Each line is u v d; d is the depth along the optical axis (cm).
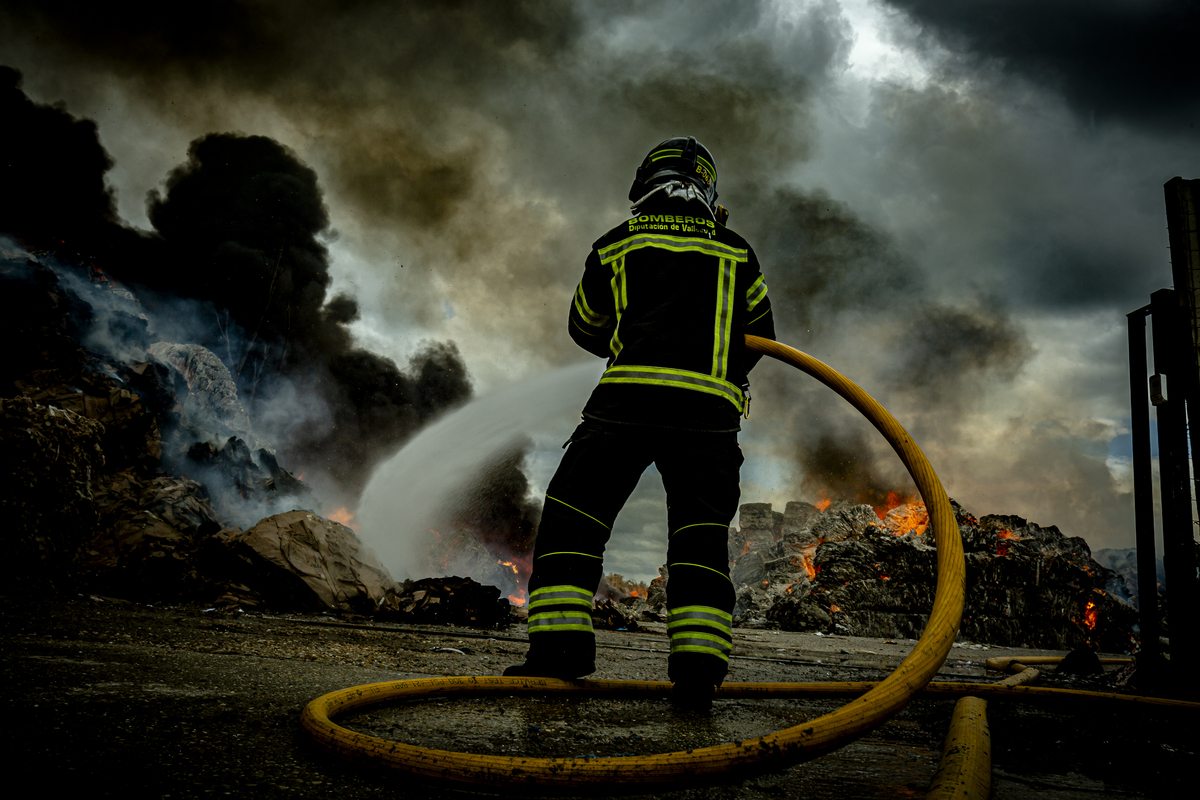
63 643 183
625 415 170
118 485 585
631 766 89
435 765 87
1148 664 318
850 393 165
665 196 194
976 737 118
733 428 177
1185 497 293
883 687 110
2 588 374
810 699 196
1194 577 289
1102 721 174
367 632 365
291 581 507
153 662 162
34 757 81
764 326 193
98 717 102
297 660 205
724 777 93
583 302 195
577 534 172
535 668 171
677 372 170
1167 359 303
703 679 160
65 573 416
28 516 397
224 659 184
